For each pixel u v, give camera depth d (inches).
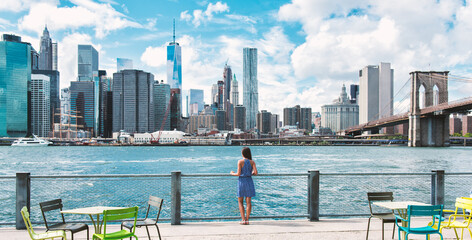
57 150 7175.2
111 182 1222.9
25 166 2748.5
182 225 331.9
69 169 2475.4
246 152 338.6
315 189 352.2
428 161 3240.7
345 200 915.4
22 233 304.8
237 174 337.1
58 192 1027.3
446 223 284.5
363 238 294.8
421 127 6796.3
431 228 258.5
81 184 1175.6
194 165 2815.0
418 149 6107.3
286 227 326.0
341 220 355.6
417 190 1063.6
